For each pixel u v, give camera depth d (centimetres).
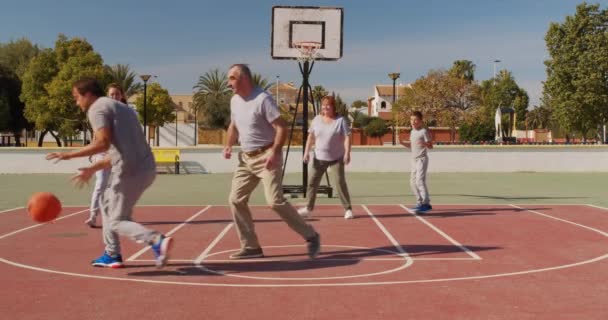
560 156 2673
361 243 826
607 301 516
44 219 589
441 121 6044
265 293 541
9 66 6531
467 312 481
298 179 2248
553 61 4309
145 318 465
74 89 600
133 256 721
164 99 6184
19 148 2580
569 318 465
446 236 890
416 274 622
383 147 2645
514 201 1441
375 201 1451
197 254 741
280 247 789
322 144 1048
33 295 538
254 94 658
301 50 1584
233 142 707
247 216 705
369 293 541
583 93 4194
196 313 478
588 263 684
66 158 561
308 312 480
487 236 889
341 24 1593
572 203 1390
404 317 467
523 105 8525
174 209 1286
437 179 2247
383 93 9262
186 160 2636
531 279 600
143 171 599
